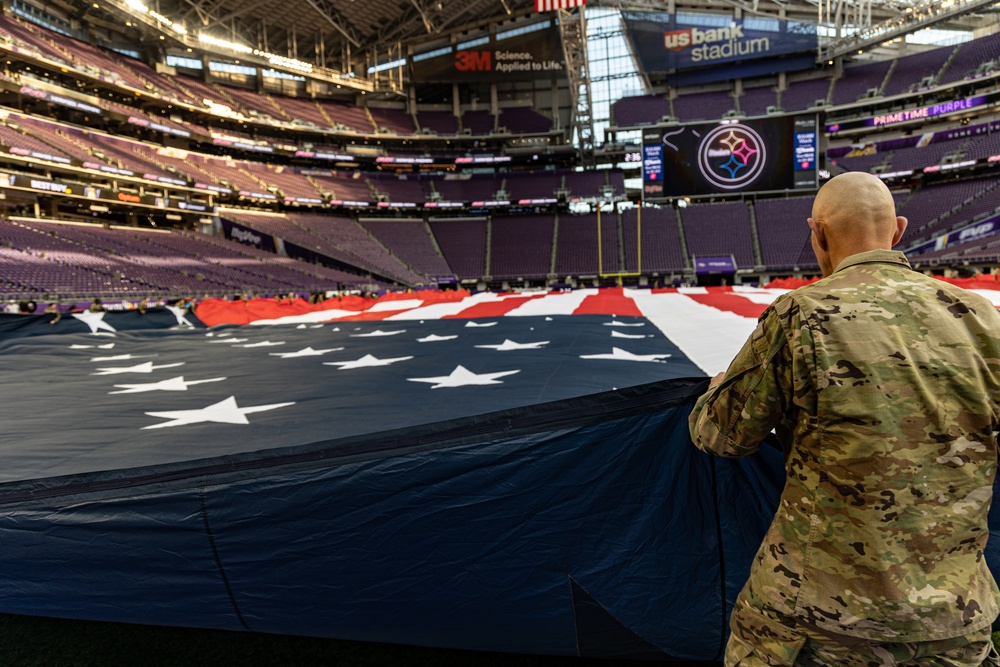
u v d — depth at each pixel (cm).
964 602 102
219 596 180
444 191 4675
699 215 4109
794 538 114
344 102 4797
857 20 3866
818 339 106
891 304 107
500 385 227
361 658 202
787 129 3381
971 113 3734
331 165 4647
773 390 114
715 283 3766
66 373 389
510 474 175
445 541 176
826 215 123
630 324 496
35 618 230
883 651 104
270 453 173
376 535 175
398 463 173
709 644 181
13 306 1600
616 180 4634
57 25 3253
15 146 2405
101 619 186
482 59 4469
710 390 130
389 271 3894
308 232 4003
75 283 2084
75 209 3055
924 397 102
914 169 3669
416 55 4497
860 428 103
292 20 3978
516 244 4297
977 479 103
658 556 179
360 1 3769
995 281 580
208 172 3678
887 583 102
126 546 178
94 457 184
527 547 176
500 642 184
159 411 247
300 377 311
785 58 4281
